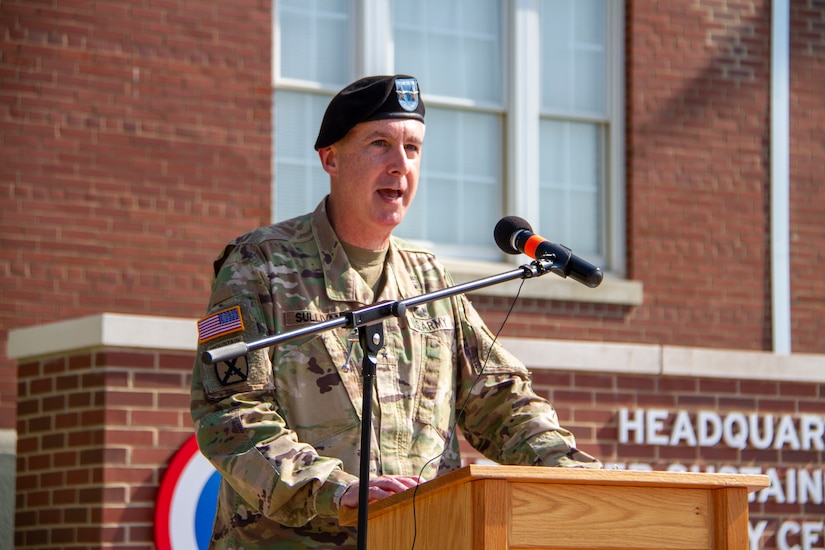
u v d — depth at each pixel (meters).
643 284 21.14
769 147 22.16
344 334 8.59
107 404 15.74
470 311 9.20
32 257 17.98
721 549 6.98
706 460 19.48
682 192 21.56
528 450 8.49
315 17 20.27
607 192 21.61
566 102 21.69
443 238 20.80
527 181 21.17
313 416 8.41
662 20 21.80
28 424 16.59
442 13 21.12
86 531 15.75
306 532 8.23
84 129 18.41
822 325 22.20
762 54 22.31
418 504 6.94
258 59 19.44
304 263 8.77
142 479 15.82
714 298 21.53
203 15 19.17
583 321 20.62
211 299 8.58
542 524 6.63
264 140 19.34
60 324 16.27
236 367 8.23
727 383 19.80
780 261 21.95
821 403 20.33
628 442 19.02
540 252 8.19
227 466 7.90
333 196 9.02
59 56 18.38
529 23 21.45
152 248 18.56
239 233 19.06
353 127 8.83
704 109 21.84
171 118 18.84
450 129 21.03
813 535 19.98
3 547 16.89
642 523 6.88
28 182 18.08
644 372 19.16
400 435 8.51
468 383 8.95
